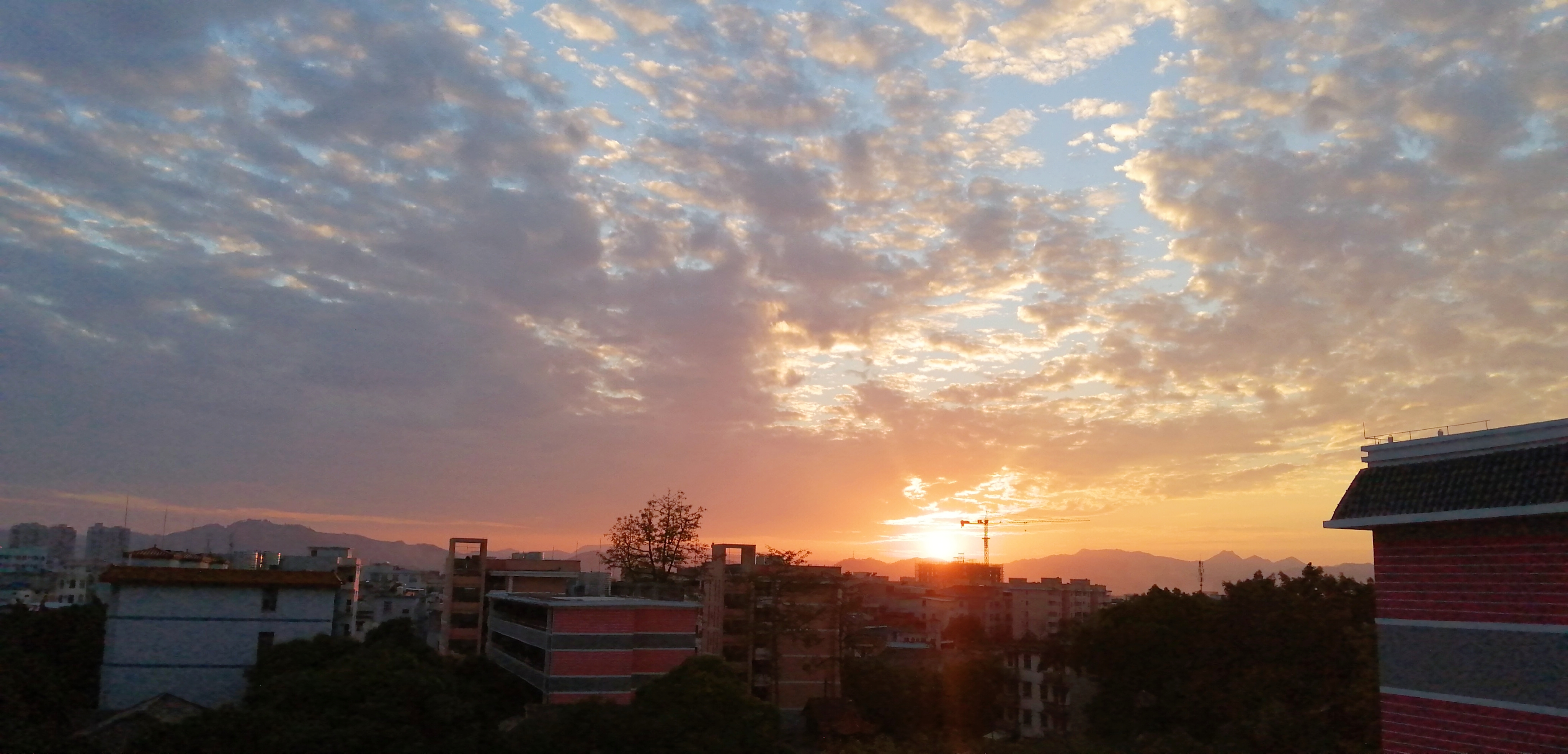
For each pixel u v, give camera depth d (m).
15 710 45.31
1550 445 19.03
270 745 35.94
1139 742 41.03
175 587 53.81
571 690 54.44
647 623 57.53
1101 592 151.62
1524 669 18.83
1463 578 20.03
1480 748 19.36
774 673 72.50
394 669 41.97
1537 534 18.83
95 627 58.91
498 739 40.62
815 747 61.72
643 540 95.31
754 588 74.25
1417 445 21.52
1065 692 64.88
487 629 79.81
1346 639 40.22
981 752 42.19
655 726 41.75
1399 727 20.86
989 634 135.25
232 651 54.22
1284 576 47.28
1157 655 48.00
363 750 36.62
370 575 143.00
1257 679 41.34
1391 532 21.56
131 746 36.00
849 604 77.12
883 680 66.69
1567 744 18.00
